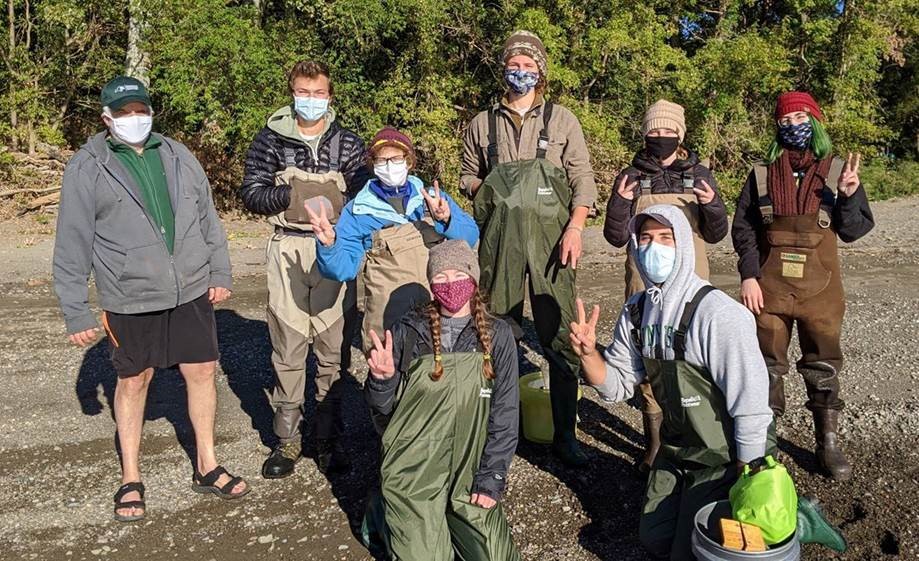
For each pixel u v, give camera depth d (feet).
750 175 14.76
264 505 14.10
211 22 50.16
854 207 13.78
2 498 14.39
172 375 20.80
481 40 56.65
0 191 47.55
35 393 19.57
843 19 67.77
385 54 56.24
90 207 12.72
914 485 14.28
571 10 54.39
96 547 12.80
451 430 11.33
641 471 14.78
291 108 14.83
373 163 13.30
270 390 19.85
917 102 89.20
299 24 55.77
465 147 15.80
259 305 28.14
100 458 16.02
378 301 13.29
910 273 34.01
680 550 11.28
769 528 10.03
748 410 10.82
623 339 12.34
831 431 14.66
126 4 53.16
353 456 16.01
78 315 12.85
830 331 14.40
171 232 13.32
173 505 14.10
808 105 13.84
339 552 12.59
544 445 16.17
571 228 14.49
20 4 52.60
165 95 52.49
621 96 59.57
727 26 71.00
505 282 14.79
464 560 11.54
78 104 57.00
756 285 14.39
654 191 14.15
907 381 19.77
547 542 12.76
